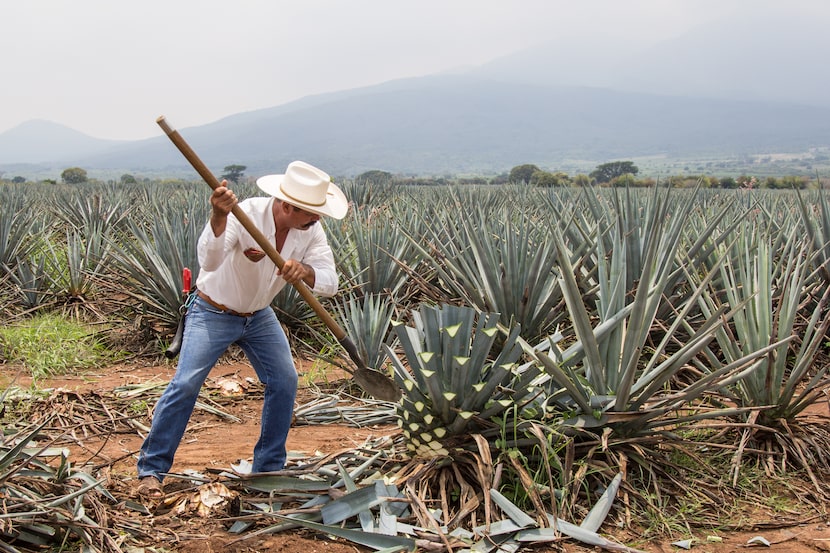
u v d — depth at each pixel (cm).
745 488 420
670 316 644
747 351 483
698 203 1091
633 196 865
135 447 476
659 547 360
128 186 3041
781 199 1405
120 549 324
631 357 395
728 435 481
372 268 805
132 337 773
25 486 351
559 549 349
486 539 347
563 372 399
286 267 364
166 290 746
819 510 400
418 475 387
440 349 410
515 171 5594
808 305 684
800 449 448
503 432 389
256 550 340
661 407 417
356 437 507
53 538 330
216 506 373
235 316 388
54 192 2602
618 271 479
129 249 880
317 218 376
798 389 592
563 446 399
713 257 695
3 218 949
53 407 531
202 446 486
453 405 396
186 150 341
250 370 688
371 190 2047
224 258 373
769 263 509
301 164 369
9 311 868
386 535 341
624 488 396
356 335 645
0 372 657
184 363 382
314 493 387
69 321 846
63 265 1013
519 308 617
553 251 625
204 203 1243
